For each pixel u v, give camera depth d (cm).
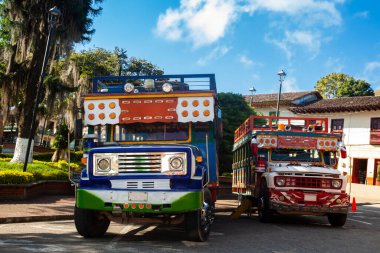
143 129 962
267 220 1288
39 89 1817
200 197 796
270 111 5650
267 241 931
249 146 1516
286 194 1220
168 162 797
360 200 2794
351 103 4425
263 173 1345
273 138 1383
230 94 2934
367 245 954
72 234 941
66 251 732
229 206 1748
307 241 962
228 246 834
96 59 4669
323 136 1399
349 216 1705
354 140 4378
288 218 1487
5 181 1524
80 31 2306
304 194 1220
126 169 806
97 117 955
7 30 2284
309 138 1397
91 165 823
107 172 811
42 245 785
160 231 1009
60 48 2291
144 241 860
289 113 5484
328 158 1406
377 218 1680
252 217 1491
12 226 1049
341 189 1239
